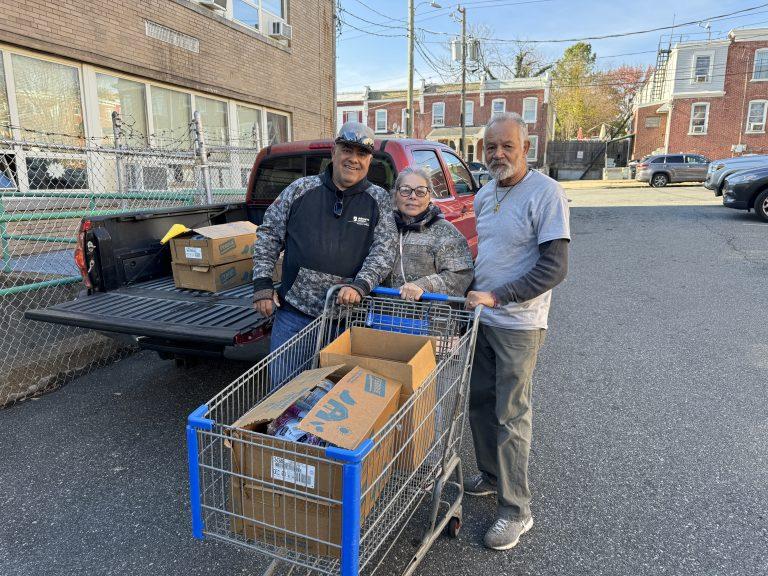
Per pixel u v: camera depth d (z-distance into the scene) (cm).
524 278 231
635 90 5803
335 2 1437
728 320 584
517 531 250
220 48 1030
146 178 896
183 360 428
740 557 243
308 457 168
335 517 172
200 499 187
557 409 389
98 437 352
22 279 569
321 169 464
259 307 263
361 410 180
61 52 742
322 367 215
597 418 375
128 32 838
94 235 376
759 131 3256
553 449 337
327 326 261
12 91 707
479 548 253
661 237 1135
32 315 346
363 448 164
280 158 476
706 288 720
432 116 3959
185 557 247
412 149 441
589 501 286
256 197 500
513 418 251
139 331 312
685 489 294
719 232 1162
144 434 356
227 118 1084
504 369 248
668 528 264
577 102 5516
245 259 402
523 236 243
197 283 384
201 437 184
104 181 834
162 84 925
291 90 1266
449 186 513
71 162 788
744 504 280
